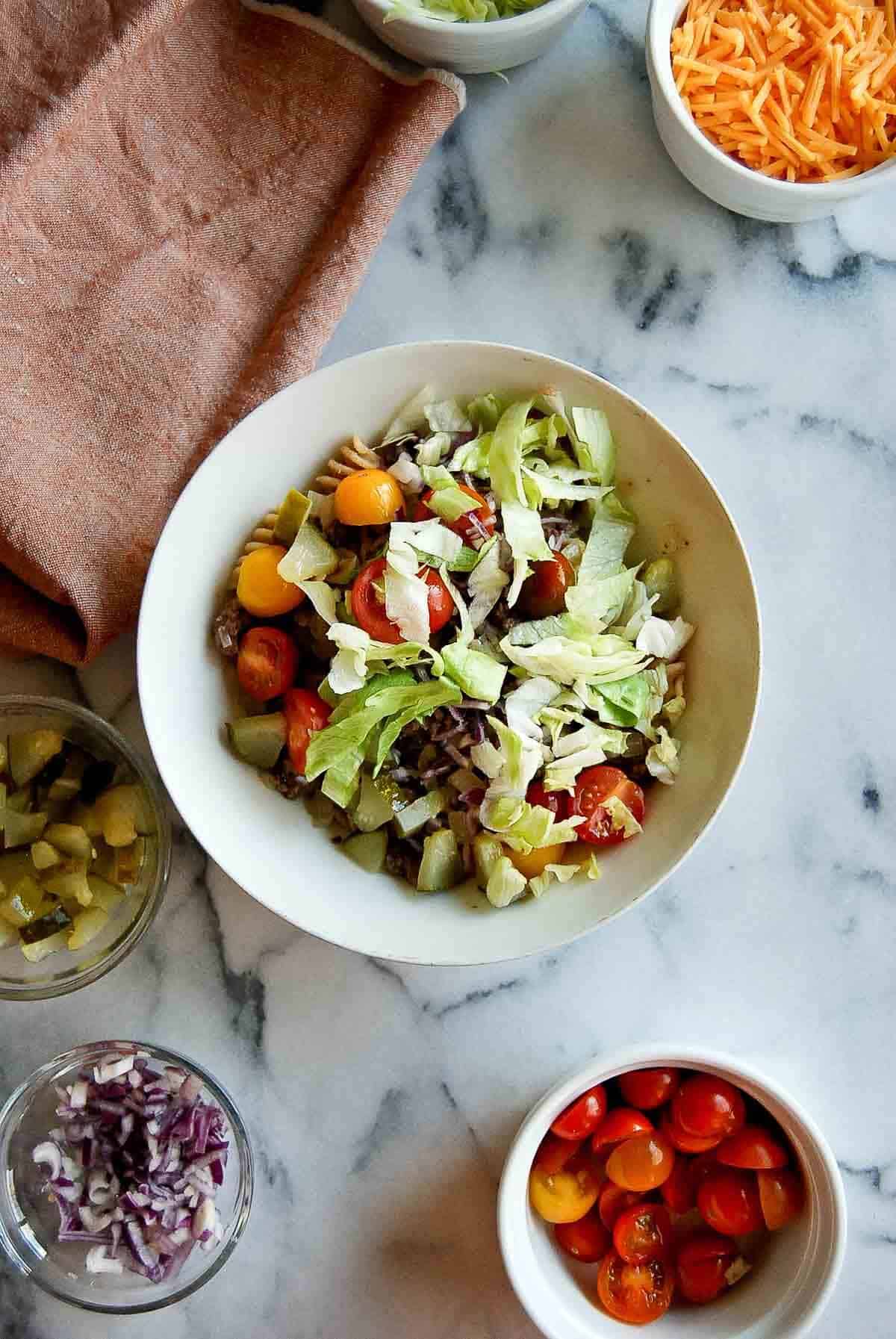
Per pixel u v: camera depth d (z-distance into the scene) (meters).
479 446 0.61
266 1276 0.67
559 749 0.60
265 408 0.59
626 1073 0.65
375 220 0.63
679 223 0.66
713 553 0.61
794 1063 0.67
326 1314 0.67
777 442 0.66
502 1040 0.67
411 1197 0.67
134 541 0.64
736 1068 0.62
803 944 0.67
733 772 0.59
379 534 0.61
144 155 0.64
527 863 0.60
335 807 0.61
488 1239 0.67
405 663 0.59
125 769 0.65
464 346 0.60
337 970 0.67
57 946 0.64
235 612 0.61
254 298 0.65
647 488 0.61
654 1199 0.67
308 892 0.60
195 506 0.60
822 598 0.67
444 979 0.67
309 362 0.64
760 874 0.67
